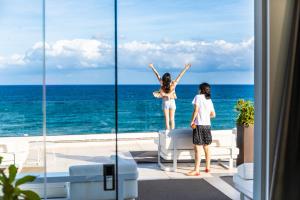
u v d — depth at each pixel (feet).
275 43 10.11
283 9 10.07
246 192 13.23
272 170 10.27
